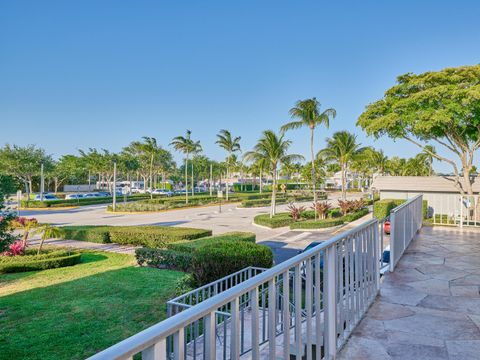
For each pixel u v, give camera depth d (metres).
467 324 3.17
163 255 11.44
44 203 38.69
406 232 6.32
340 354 2.64
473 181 24.44
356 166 68.75
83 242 16.89
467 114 18.62
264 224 23.08
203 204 42.69
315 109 26.03
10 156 44.03
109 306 7.79
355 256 3.22
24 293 8.84
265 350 3.64
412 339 2.88
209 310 1.26
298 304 2.11
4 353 5.65
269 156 26.53
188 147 42.78
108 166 56.22
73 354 5.63
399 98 21.45
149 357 1.03
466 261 5.43
